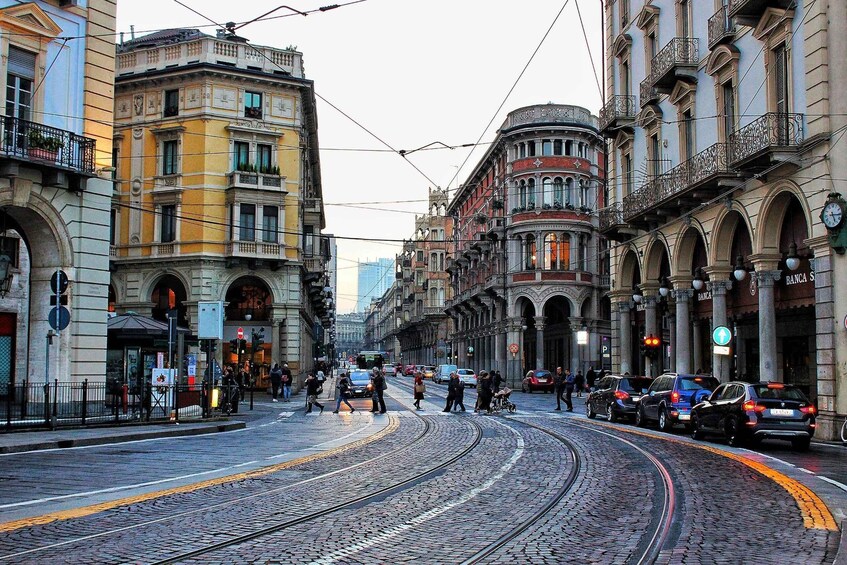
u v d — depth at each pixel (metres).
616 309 36.03
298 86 47.59
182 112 46.09
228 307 47.81
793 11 21.81
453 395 32.91
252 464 14.80
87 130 24.20
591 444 18.84
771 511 10.09
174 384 25.16
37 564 7.22
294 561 7.41
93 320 24.34
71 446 17.80
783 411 17.69
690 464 15.00
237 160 46.50
